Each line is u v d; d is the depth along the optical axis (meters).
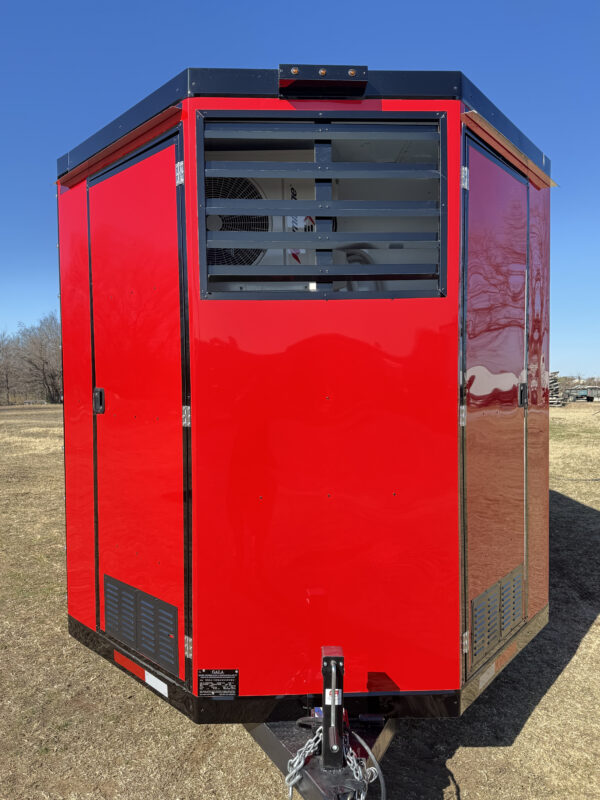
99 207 2.45
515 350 2.53
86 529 2.66
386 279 2.00
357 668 2.01
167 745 2.46
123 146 2.28
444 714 2.04
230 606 2.00
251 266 1.95
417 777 2.24
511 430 2.48
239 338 1.97
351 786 1.61
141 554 2.28
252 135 1.95
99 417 2.51
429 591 2.03
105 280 2.43
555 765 2.32
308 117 1.96
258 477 1.98
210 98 1.95
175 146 2.03
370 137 1.97
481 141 2.20
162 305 2.12
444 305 2.00
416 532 2.01
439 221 1.99
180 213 2.02
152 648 2.25
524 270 2.61
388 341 1.99
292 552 2.00
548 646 3.44
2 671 3.11
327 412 1.98
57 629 3.63
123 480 2.37
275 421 1.98
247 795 2.15
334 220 2.18
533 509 2.74
